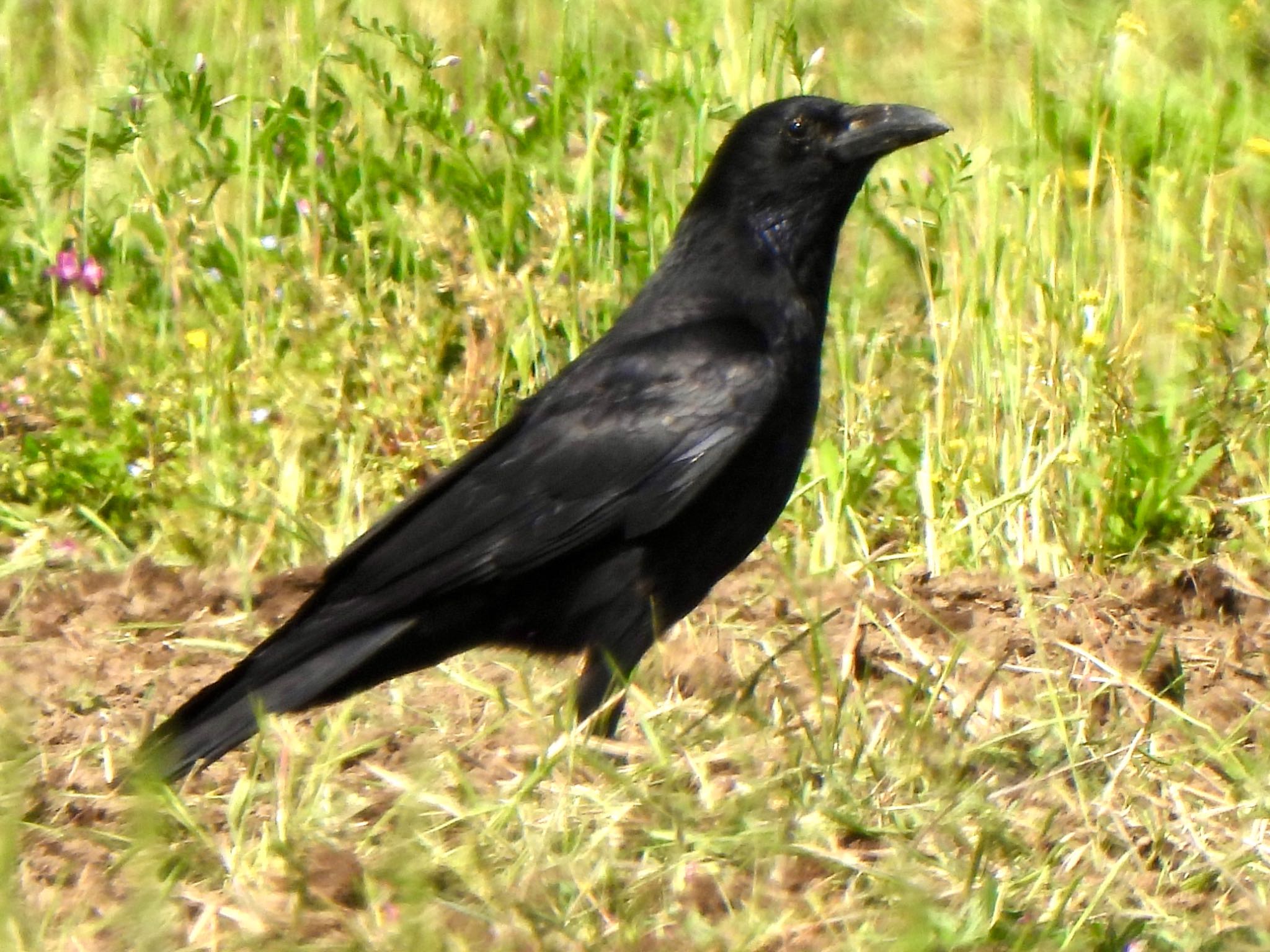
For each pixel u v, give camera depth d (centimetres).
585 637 911
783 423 926
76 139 1405
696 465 895
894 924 709
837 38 1717
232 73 1497
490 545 890
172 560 1096
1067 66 1658
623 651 909
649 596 912
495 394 1191
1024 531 1125
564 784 809
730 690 927
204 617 1025
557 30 1631
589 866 741
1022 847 768
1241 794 827
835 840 775
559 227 1242
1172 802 818
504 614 909
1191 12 1700
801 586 1041
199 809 802
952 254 1295
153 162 1388
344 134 1391
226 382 1178
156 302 1291
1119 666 972
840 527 1127
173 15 1652
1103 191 1481
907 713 840
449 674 927
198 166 1377
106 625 1002
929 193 1341
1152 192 1446
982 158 1461
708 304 942
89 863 753
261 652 859
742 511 923
